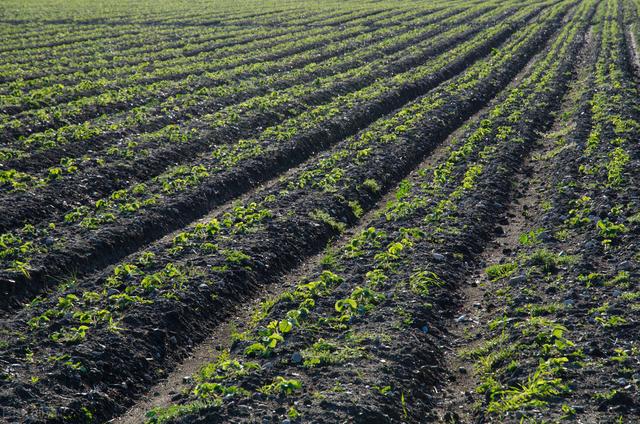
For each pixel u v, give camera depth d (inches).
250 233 683.4
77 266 624.7
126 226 691.4
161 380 489.1
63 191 773.9
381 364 461.7
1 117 1059.3
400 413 421.1
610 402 407.2
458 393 458.3
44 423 413.7
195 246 655.1
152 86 1328.7
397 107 1282.0
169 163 916.6
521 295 551.5
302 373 453.7
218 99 1238.3
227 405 418.3
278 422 403.9
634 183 773.9
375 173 874.1
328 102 1282.0
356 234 729.6
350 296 551.2
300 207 753.6
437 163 940.6
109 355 483.2
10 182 780.6
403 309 534.3
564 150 946.7
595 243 625.6
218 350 526.6
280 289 618.2
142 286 570.6
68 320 518.0
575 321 499.5
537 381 425.4
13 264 594.9
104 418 442.6
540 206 770.2
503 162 910.4
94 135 985.5
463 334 525.7
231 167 884.6
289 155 964.0
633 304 514.0
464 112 1222.9
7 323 512.7
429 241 661.9
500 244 688.4
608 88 1294.3
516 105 1230.9
